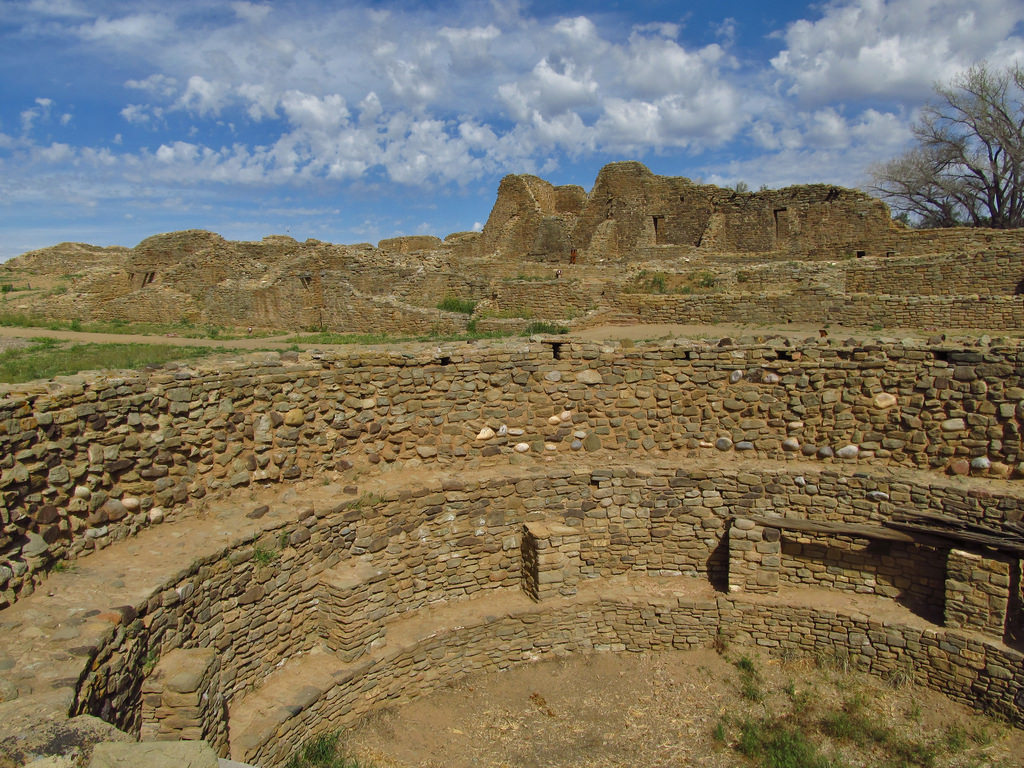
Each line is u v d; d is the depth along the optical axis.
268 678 9.55
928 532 11.39
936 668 10.91
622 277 25.45
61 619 6.88
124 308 32.53
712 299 21.69
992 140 38.59
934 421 12.18
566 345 13.28
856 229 30.27
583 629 11.96
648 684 11.25
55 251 46.47
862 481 12.02
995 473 11.70
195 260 32.03
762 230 32.81
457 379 12.62
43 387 8.33
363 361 11.87
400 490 11.30
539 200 42.91
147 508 9.23
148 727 7.17
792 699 10.84
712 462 13.07
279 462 10.91
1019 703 10.17
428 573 11.58
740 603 11.98
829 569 12.28
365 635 10.36
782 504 12.48
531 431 13.13
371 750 9.41
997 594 10.58
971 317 18.45
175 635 7.95
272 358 11.55
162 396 9.48
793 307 20.83
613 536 12.67
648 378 13.39
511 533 12.27
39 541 7.65
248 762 8.12
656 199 35.88
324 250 28.23
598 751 9.66
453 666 11.08
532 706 10.66
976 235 26.72
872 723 10.25
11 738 4.50
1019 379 11.54
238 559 9.05
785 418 13.09
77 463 8.40
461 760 9.35
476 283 26.28
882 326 19.62
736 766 9.43
